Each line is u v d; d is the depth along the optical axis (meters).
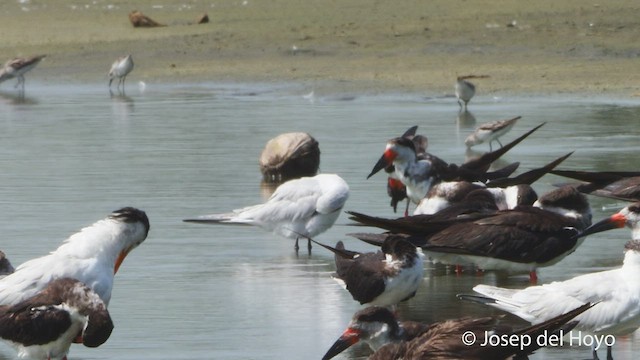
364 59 32.78
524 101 26.67
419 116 25.00
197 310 12.54
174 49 35.66
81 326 10.22
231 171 19.73
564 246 13.01
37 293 10.47
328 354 10.29
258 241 15.59
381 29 37.16
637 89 27.48
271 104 27.12
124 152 21.44
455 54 32.94
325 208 14.83
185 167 20.05
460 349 9.06
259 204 16.61
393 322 10.29
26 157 21.03
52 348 10.34
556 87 28.11
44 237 15.24
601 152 20.33
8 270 11.97
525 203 14.66
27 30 39.91
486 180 16.41
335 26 38.03
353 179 18.97
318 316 12.34
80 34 38.88
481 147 21.41
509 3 40.50
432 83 29.34
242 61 33.44
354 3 42.28
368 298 11.90
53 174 19.50
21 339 10.26
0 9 44.22
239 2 43.94
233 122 24.64
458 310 12.55
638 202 12.72
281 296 13.05
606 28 35.66
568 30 35.56
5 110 27.27
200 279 13.73
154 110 26.70
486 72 30.31
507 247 12.91
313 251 15.07
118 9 43.50
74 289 10.17
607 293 10.66
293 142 19.33
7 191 18.17
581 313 10.04
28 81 32.66
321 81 30.06
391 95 28.05
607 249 14.87
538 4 40.06
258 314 12.40
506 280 13.67
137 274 13.92
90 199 17.56
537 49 33.09
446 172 16.30
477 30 36.06
